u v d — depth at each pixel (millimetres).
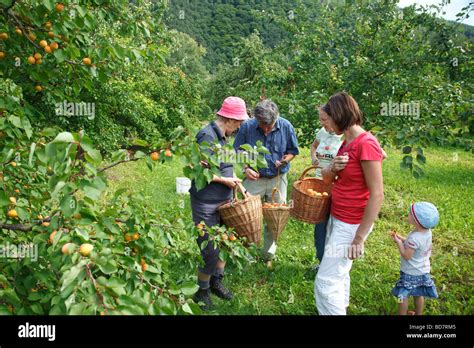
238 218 3242
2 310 1790
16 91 2635
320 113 3113
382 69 6695
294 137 4406
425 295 3535
